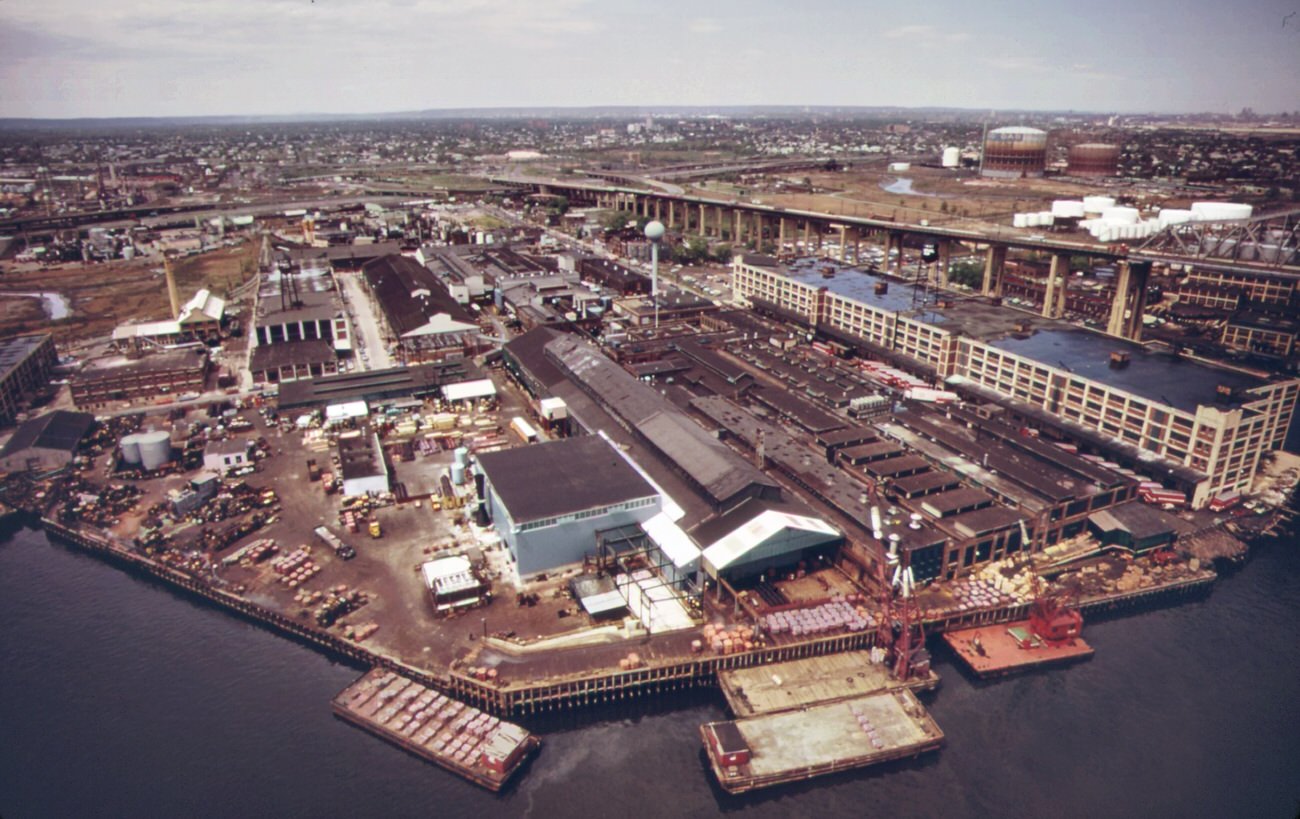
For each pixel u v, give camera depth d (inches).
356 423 7593.5
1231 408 5925.2
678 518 5502.0
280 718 4212.6
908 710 4266.7
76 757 3919.8
